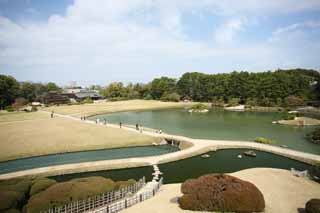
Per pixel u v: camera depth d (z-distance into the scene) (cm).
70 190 1912
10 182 2200
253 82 12050
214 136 5041
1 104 10900
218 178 1839
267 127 6150
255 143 4172
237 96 12512
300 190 2208
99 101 15138
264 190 2191
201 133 5359
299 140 4712
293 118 6875
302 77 11594
